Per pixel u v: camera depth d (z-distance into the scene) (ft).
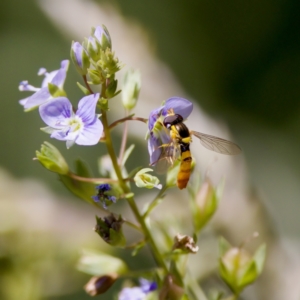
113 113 0.75
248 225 0.73
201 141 0.65
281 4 0.89
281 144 0.90
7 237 0.75
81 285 0.76
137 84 0.63
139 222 0.62
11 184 0.78
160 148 0.62
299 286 0.72
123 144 0.63
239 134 0.90
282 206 0.84
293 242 0.80
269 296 0.72
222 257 0.64
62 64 0.61
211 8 0.91
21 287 0.74
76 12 0.79
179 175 0.62
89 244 0.76
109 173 0.65
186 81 0.91
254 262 0.63
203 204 0.64
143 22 0.91
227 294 0.72
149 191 0.82
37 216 0.76
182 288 0.61
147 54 0.78
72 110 0.60
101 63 0.60
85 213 0.78
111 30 0.78
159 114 0.62
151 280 0.64
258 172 0.86
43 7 0.80
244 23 0.91
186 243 0.61
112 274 0.63
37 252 0.75
